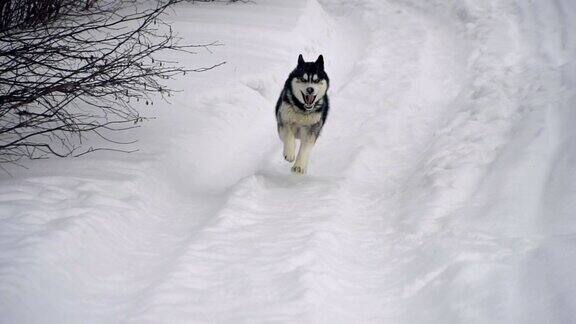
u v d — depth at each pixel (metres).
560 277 6.26
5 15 10.42
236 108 14.71
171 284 6.29
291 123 11.72
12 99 8.80
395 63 20.66
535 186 9.12
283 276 6.68
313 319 5.76
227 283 6.51
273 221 8.64
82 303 5.84
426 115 15.84
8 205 7.32
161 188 9.62
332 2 31.12
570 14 25.05
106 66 9.26
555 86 15.26
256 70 16.91
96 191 8.42
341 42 24.97
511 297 6.02
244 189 9.89
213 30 19.98
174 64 16.36
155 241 7.75
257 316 5.82
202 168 11.44
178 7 22.81
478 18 25.48
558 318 5.55
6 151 9.80
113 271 6.67
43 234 6.59
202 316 5.79
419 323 5.93
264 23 21.45
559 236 7.29
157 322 5.57
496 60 19.58
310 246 7.45
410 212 9.02
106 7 20.34
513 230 7.72
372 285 6.86
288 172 11.96
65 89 9.02
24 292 5.45
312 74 11.30
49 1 11.61
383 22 26.81
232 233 7.95
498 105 14.38
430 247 7.52
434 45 23.41
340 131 14.77
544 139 11.11
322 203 9.50
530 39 22.27
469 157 11.14
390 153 13.17
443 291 6.35
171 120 12.93
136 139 11.41
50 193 7.98
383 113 15.82
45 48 9.40
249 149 13.35
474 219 8.23
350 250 7.82
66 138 10.82
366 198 10.37
